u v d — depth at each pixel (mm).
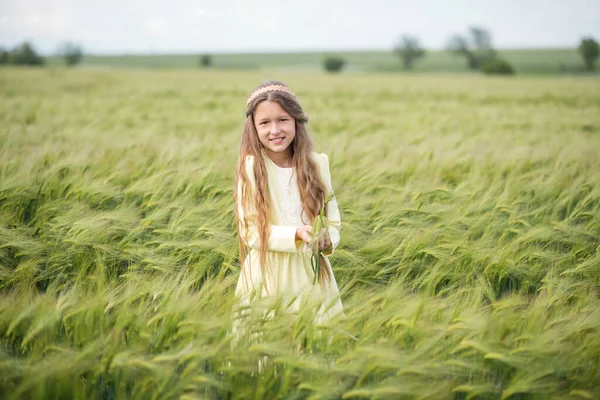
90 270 3209
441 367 2062
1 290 2973
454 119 12883
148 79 30656
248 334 2148
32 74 30391
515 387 2008
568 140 8406
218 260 3285
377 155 6199
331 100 19234
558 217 4277
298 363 1957
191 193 4211
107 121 10875
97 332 2195
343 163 5484
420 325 2201
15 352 2266
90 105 14797
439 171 5258
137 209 4035
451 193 4395
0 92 18469
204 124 11008
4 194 3904
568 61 79875
